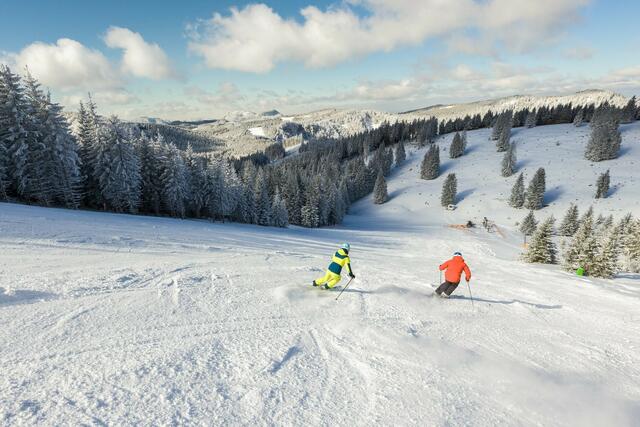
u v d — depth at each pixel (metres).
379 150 119.31
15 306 5.13
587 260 17.17
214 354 3.92
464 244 43.88
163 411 2.79
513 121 146.75
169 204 43.81
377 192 96.19
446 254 35.75
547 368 4.46
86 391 2.98
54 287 6.25
